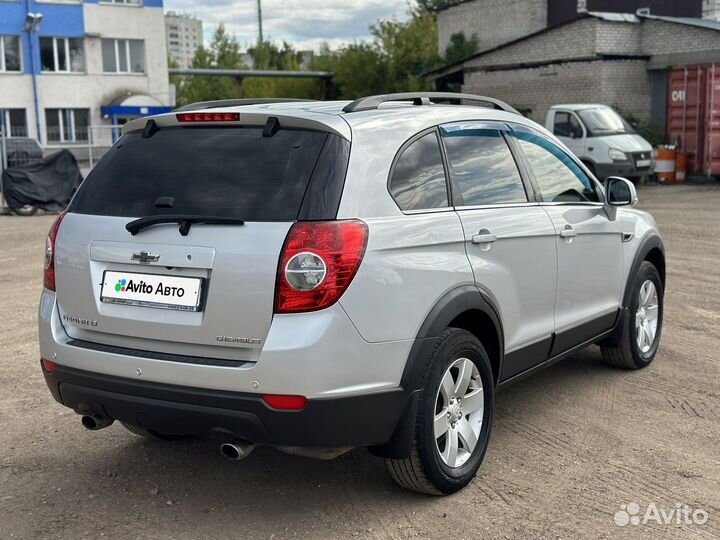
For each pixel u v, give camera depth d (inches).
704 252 438.0
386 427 136.3
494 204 166.7
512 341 168.7
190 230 135.2
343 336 128.8
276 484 159.3
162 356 136.7
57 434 187.0
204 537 138.7
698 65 862.5
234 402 129.0
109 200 147.9
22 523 144.3
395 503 150.0
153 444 181.0
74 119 1544.0
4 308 325.7
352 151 137.6
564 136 785.6
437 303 143.8
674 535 136.6
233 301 130.0
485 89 1187.9
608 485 155.9
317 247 127.9
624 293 218.2
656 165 877.2
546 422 189.5
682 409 197.6
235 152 140.9
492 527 140.1
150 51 1590.8
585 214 196.7
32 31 1472.7
